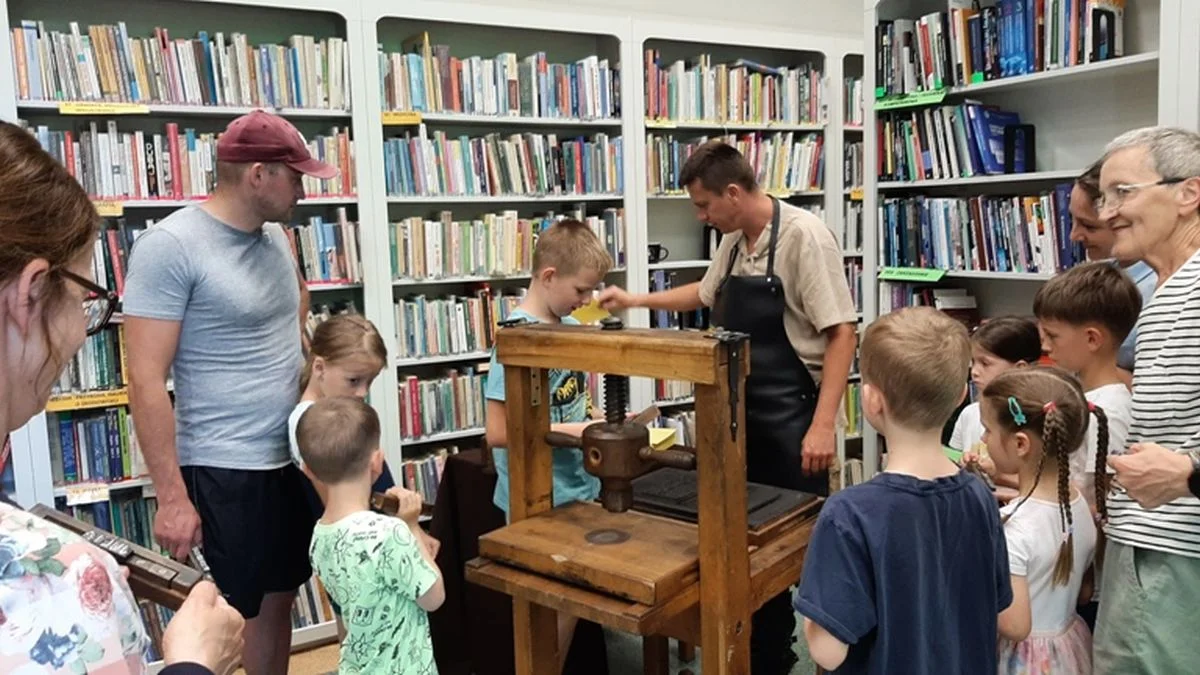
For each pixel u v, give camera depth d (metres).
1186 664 1.60
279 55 3.12
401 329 3.43
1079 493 1.84
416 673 1.94
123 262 2.94
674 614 1.41
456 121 3.52
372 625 1.89
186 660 0.87
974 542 1.46
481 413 3.60
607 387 1.67
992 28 3.17
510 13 3.46
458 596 2.71
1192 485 1.46
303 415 1.99
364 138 3.23
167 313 2.04
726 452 1.42
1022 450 1.77
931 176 3.46
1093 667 1.77
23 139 0.80
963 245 3.41
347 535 1.89
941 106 3.50
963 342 1.46
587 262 2.20
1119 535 1.69
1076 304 2.01
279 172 2.08
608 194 3.82
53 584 0.71
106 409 2.98
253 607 2.22
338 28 3.39
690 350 1.41
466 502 2.65
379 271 3.29
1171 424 1.62
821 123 4.41
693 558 1.47
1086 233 2.34
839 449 4.20
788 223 2.63
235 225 2.12
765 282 2.64
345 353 2.25
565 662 2.49
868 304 3.70
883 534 1.36
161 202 2.97
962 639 1.45
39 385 0.80
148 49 2.91
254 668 2.35
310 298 3.42
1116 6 2.92
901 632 1.36
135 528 3.02
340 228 3.26
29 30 2.74
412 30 3.65
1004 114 3.35
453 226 3.50
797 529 1.73
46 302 0.78
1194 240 1.66
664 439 1.92
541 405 1.72
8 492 2.74
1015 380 1.79
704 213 2.75
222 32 3.28
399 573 1.87
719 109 4.09
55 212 0.78
